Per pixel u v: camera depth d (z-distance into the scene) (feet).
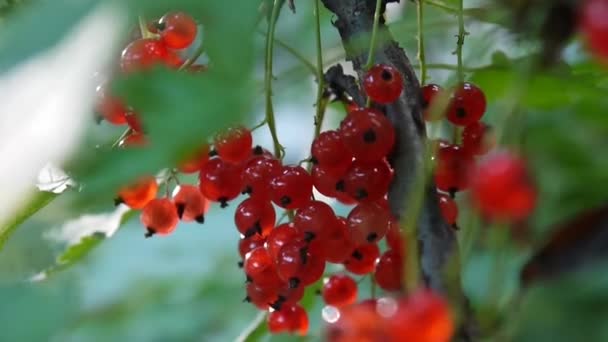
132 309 3.32
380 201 1.60
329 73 1.65
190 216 1.69
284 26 2.03
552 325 1.68
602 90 1.73
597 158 2.48
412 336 1.34
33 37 1.29
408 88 1.58
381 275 1.59
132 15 1.29
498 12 1.40
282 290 1.64
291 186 1.57
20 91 1.26
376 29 1.53
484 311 1.42
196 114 1.28
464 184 1.61
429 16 1.76
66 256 1.78
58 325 1.31
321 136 1.56
